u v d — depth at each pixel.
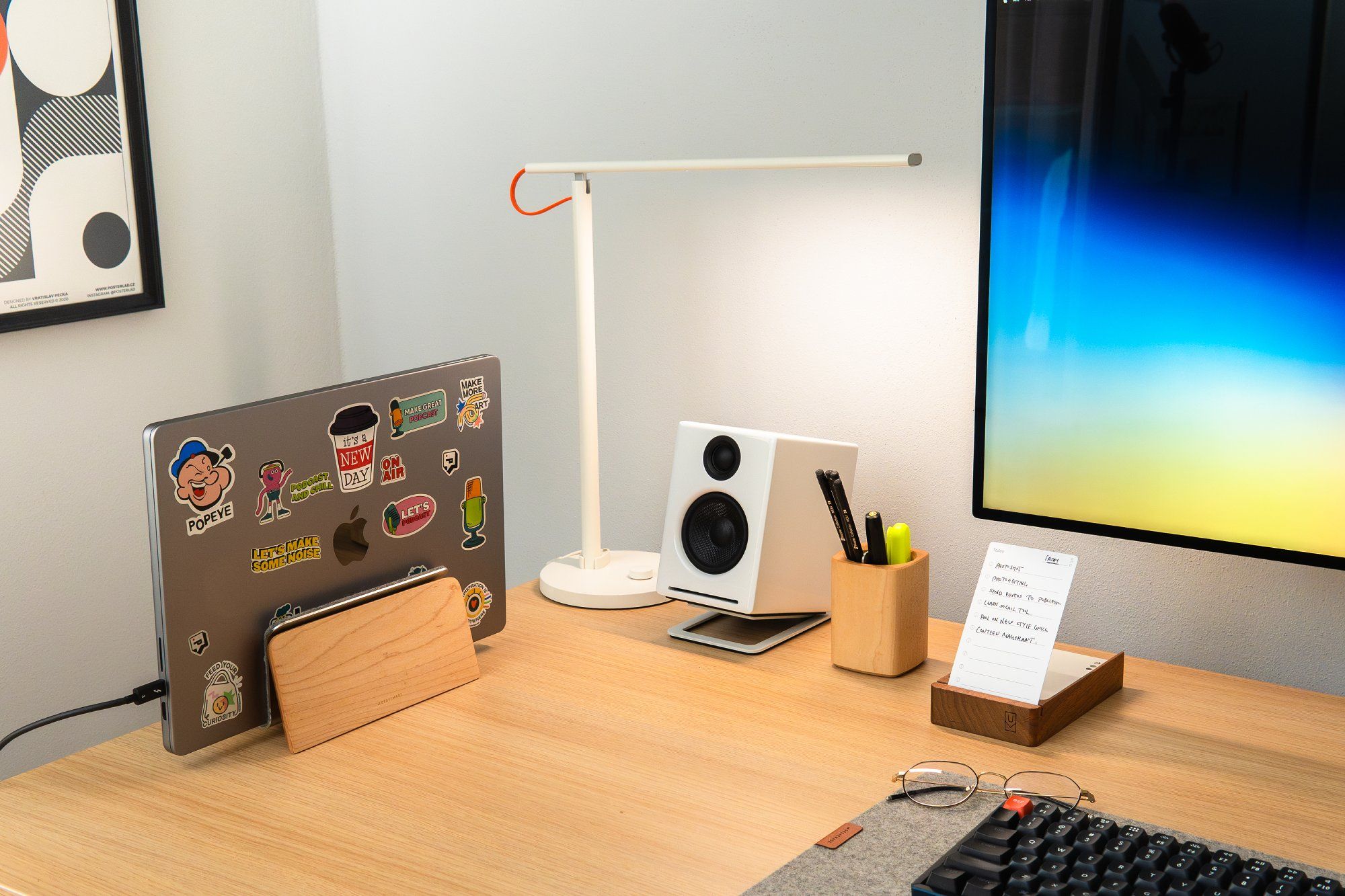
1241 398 1.04
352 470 1.12
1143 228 1.06
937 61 1.33
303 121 1.88
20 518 1.62
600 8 1.58
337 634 1.11
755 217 1.50
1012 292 1.14
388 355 1.94
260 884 0.86
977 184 1.32
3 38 1.49
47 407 1.63
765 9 1.44
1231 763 1.02
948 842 0.89
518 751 1.06
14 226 1.54
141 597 1.79
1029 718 1.05
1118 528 1.13
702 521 1.32
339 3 1.83
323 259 1.94
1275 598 1.22
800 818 0.94
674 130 1.55
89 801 0.99
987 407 1.18
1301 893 0.78
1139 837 0.84
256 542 1.05
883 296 1.42
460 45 1.72
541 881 0.86
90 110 1.60
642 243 1.60
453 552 1.24
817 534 1.31
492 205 1.75
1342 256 0.97
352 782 1.01
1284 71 0.96
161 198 1.72
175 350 1.77
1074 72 1.06
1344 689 1.20
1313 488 1.02
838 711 1.13
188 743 1.03
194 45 1.73
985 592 1.12
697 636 1.31
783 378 1.52
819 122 1.43
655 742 1.07
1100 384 1.11
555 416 1.76
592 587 1.43
